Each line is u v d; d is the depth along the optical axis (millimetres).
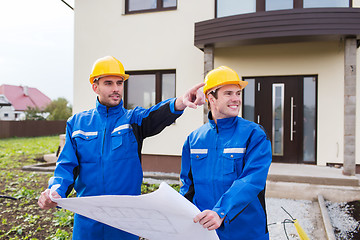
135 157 1997
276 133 6980
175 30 7516
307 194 5242
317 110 6641
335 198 5086
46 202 1583
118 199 1276
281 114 6945
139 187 2033
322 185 5273
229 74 1821
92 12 8148
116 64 1969
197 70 7383
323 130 6590
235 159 1779
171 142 7465
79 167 2016
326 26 5422
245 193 1515
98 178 1938
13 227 4195
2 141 19828
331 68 6535
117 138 1970
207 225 1307
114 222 1529
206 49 6410
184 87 7473
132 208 1323
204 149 1919
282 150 6930
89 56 8180
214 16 7234
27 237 3934
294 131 6871
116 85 1977
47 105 39062
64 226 4277
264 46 6898
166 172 7496
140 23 7797
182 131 7379
